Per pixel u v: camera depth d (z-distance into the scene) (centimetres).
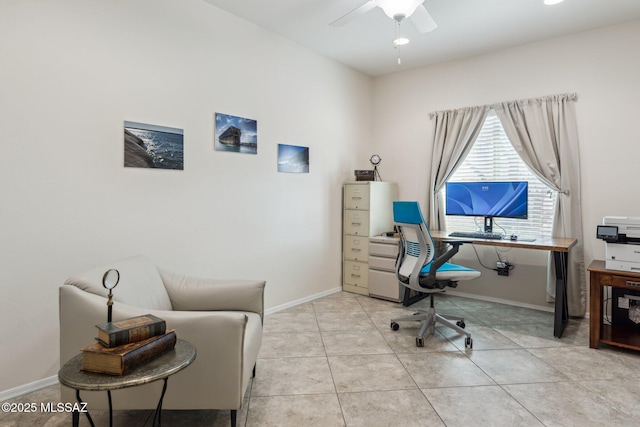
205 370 158
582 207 339
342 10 303
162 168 265
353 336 293
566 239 326
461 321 312
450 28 332
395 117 459
